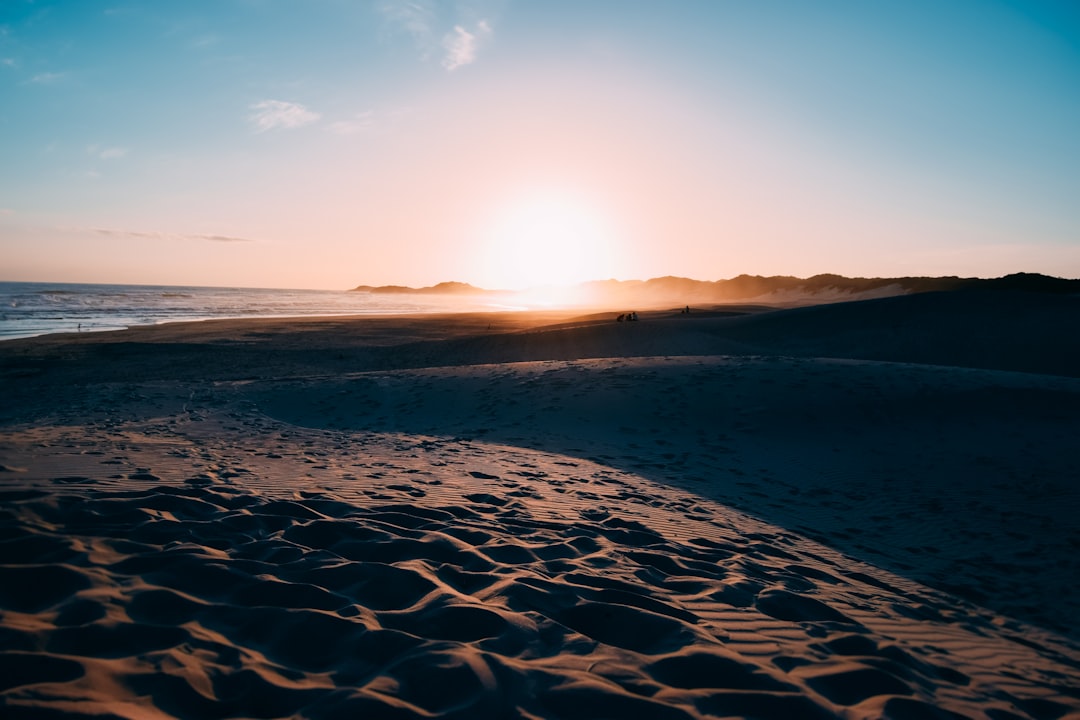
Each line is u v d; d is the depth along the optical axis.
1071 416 11.09
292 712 2.23
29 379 22.23
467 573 3.78
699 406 12.77
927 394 12.45
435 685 2.43
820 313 37.25
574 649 2.87
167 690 2.26
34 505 4.18
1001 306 33.12
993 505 7.86
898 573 5.57
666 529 5.73
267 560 3.71
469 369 17.98
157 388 16.17
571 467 8.90
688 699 2.51
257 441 9.66
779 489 8.65
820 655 3.17
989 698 3.07
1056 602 5.23
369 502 5.46
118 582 3.15
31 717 1.98
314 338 40.97
